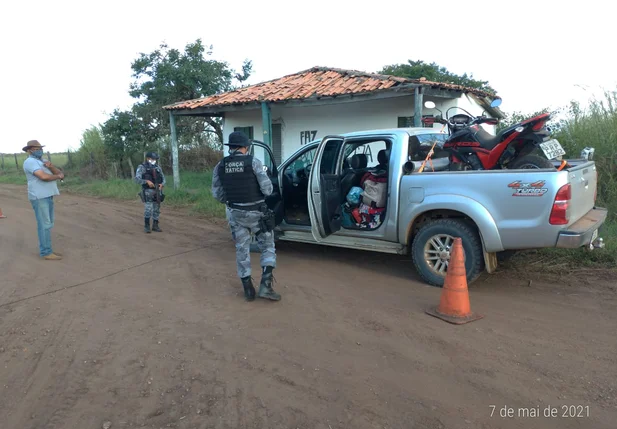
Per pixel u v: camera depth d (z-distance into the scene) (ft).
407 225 18.49
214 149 72.64
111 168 71.82
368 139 20.11
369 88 35.60
